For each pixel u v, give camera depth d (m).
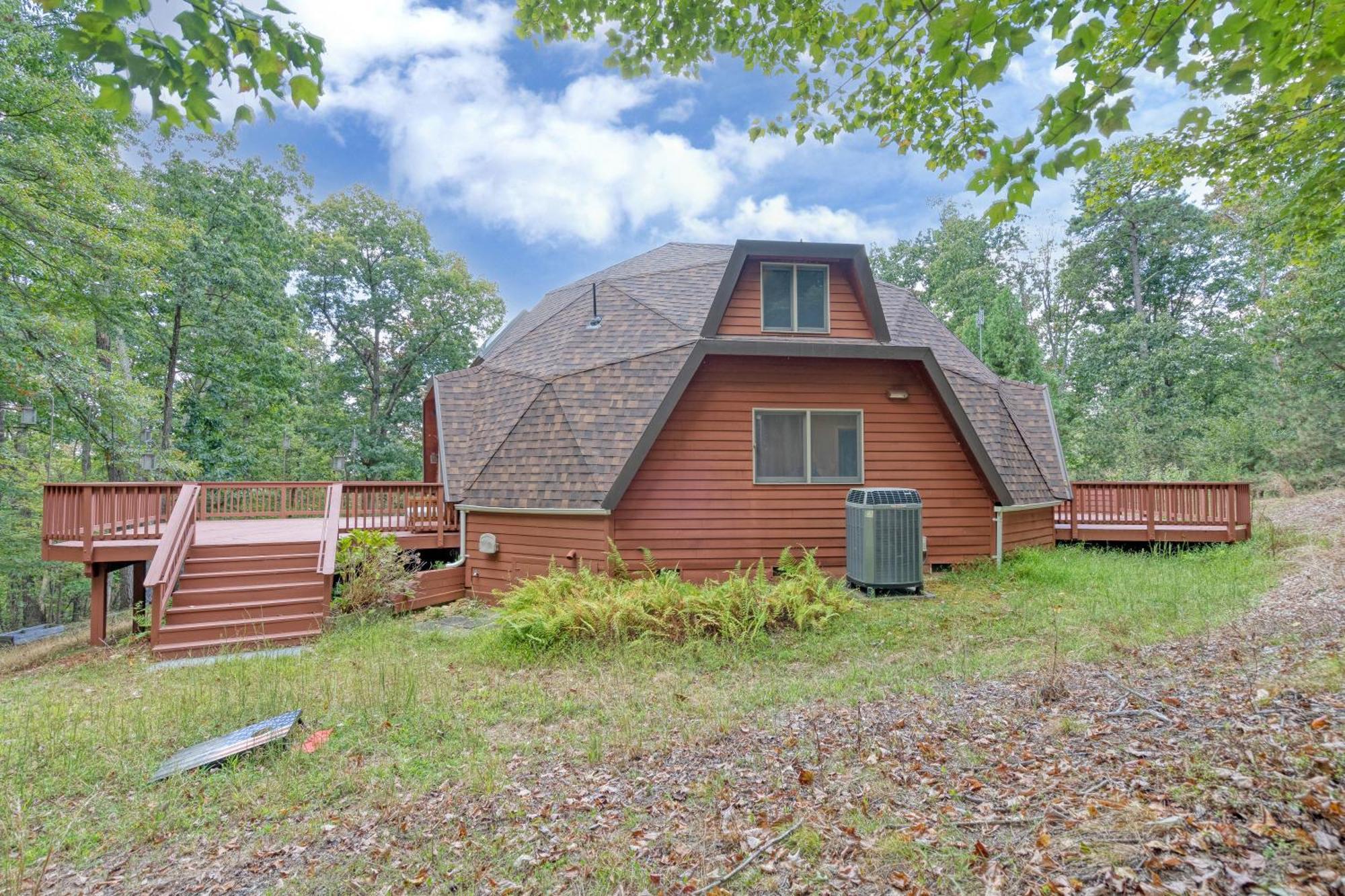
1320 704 3.81
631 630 7.71
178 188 19.67
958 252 33.81
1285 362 19.50
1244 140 6.77
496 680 6.35
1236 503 12.77
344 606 9.59
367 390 31.52
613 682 6.19
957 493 11.20
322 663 7.30
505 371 13.57
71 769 4.47
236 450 22.83
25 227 12.46
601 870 3.01
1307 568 9.24
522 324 19.92
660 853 3.15
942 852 2.85
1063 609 8.04
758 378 10.77
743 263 10.76
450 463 12.28
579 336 13.22
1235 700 4.15
